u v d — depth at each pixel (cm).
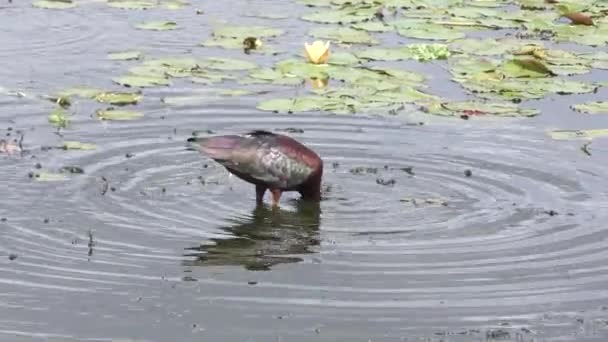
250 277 1236
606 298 1205
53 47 2002
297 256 1293
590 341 1120
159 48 2000
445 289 1215
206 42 2022
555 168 1548
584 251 1312
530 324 1149
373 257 1291
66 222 1355
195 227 1364
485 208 1431
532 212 1420
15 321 1128
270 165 1424
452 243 1331
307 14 2216
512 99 1797
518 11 2300
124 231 1339
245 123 1670
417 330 1132
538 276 1250
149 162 1539
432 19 2200
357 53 1962
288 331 1121
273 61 1939
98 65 1908
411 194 1473
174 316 1146
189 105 1727
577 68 1936
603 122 1709
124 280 1220
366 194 1473
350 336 1116
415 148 1605
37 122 1653
